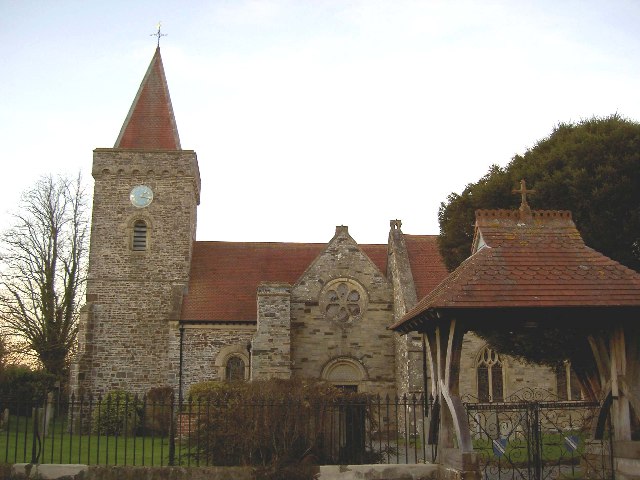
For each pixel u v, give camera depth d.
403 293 32.31
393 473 15.62
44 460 18.59
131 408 30.69
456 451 14.23
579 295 13.91
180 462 17.39
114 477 15.57
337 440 17.91
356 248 35.12
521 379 32.34
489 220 16.23
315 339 33.91
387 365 33.84
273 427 16.97
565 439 19.78
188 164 37.62
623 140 23.92
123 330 35.53
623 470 13.91
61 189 46.41
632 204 22.72
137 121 39.25
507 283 14.27
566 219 16.36
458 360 14.38
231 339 34.31
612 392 14.26
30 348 43.53
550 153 25.30
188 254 37.00
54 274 44.81
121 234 36.78
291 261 38.97
